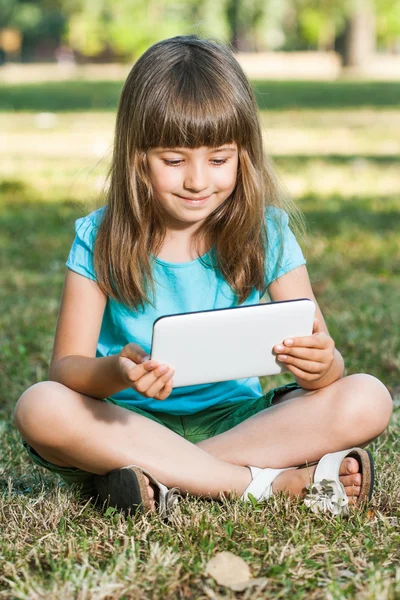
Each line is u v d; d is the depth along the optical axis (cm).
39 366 436
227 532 239
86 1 3522
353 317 496
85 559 224
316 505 256
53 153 1359
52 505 260
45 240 747
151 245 277
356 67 3912
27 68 5109
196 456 262
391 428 331
